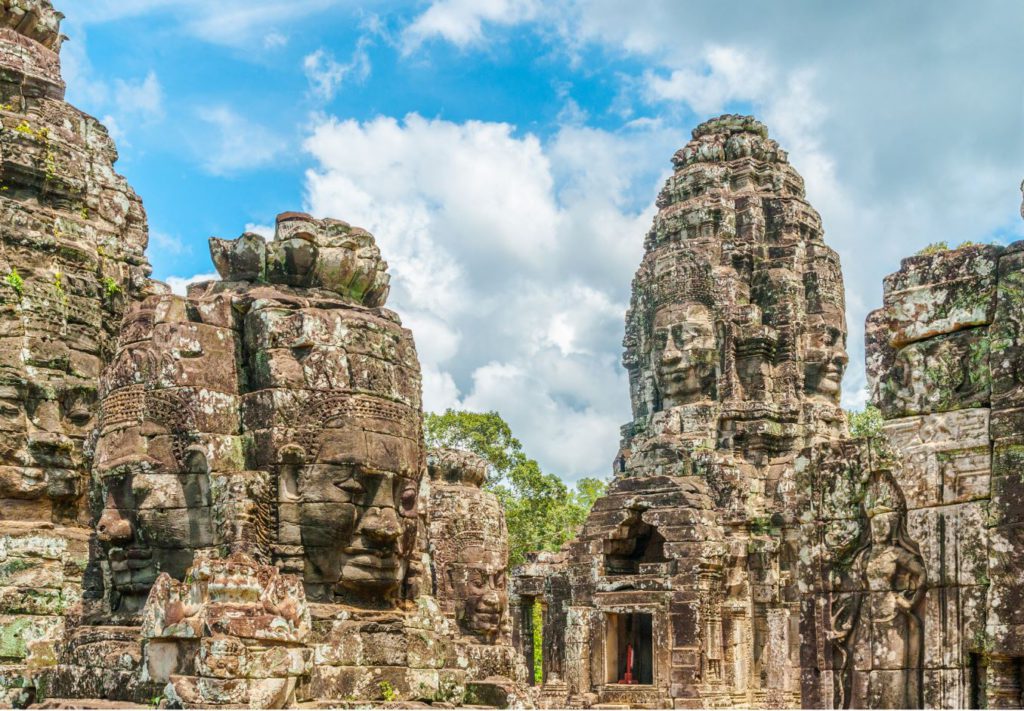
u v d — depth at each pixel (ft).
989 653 43.68
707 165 146.82
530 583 130.31
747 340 136.36
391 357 60.80
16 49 80.48
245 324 60.29
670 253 142.00
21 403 72.69
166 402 58.08
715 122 150.92
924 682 46.06
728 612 117.50
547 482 189.26
